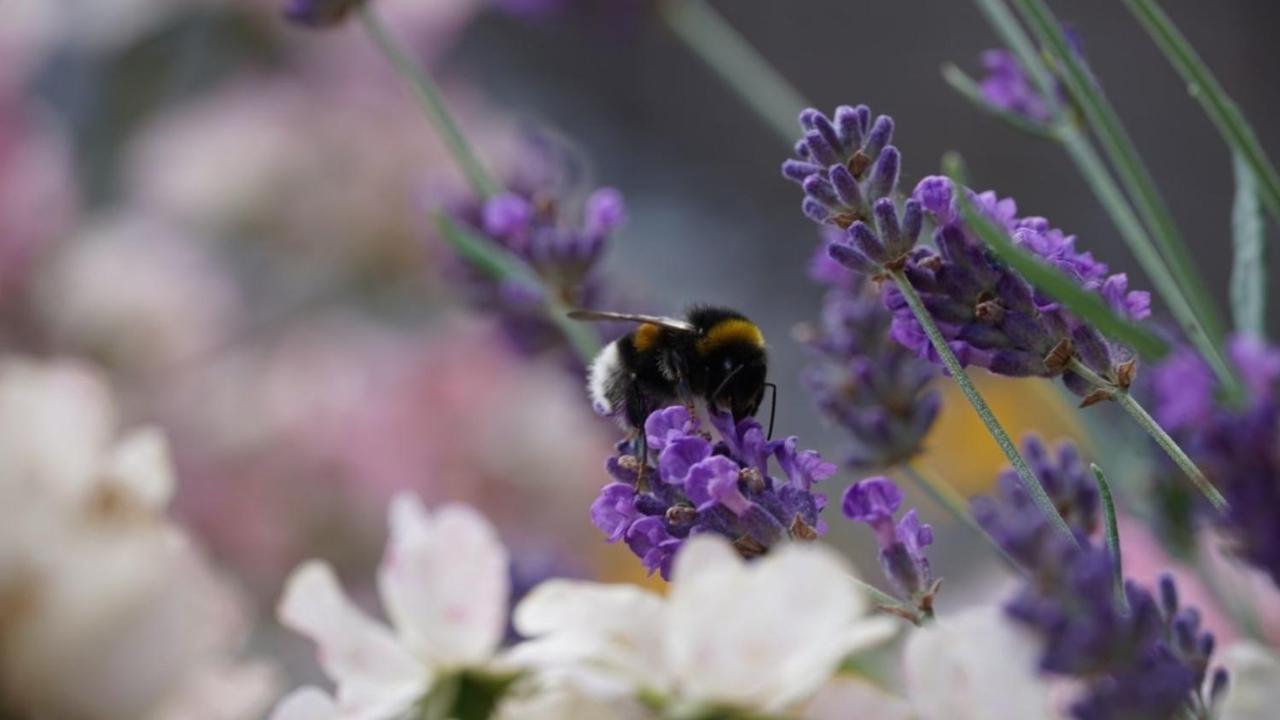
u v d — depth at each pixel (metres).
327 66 0.44
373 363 0.41
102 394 0.26
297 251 0.42
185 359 0.40
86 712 0.25
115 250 0.40
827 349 0.30
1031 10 0.28
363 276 0.43
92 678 0.25
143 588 0.25
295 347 0.41
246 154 0.42
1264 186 0.27
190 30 0.44
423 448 0.40
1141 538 0.31
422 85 0.33
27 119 0.41
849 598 0.23
